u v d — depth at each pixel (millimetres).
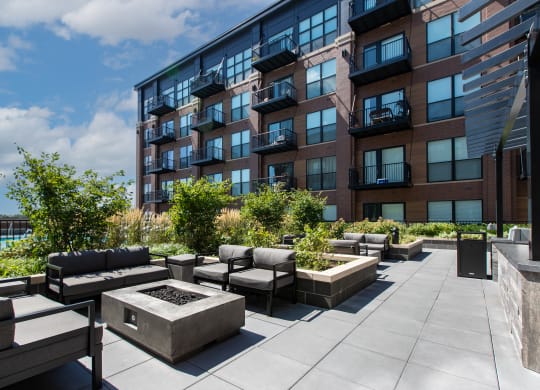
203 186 8523
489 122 6234
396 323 3936
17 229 7625
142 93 30703
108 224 6480
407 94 14781
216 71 23281
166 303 3342
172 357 2812
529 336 2768
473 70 4547
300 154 18375
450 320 4035
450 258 9562
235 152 22078
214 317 3244
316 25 18172
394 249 9516
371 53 15992
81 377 2639
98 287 4410
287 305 4738
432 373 2693
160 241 8664
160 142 27750
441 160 13758
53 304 3135
